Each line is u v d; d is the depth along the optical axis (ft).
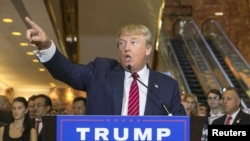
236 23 55.88
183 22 53.26
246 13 55.83
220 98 15.81
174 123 5.08
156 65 42.60
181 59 44.73
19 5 27.35
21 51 39.50
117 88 6.29
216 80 34.12
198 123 5.09
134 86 6.29
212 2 56.85
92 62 6.69
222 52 44.50
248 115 13.61
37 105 15.75
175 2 57.06
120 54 6.40
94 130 5.06
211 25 50.24
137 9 32.73
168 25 55.93
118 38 6.45
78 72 6.35
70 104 59.31
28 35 5.61
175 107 6.45
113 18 33.71
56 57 6.02
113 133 5.05
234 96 13.57
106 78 6.41
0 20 30.94
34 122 13.84
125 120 5.06
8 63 44.93
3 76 52.90
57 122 5.08
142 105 6.22
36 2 26.84
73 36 35.68
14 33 33.91
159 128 5.07
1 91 59.62
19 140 13.41
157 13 32.60
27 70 48.62
